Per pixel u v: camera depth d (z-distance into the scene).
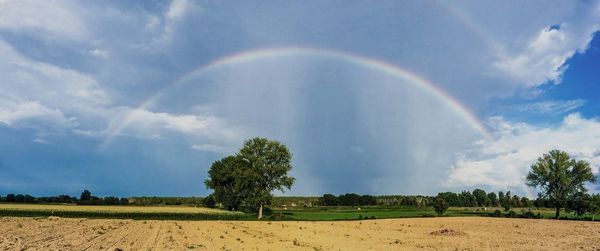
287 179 104.31
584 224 82.69
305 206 185.88
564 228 71.31
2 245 34.91
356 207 173.88
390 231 62.69
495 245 43.22
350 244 42.22
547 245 43.53
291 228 65.12
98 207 120.38
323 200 198.50
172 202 183.12
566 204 110.19
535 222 89.00
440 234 56.34
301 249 36.62
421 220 93.88
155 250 33.53
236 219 91.69
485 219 99.12
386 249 38.44
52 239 40.69
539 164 113.19
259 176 102.50
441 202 114.69
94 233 48.28
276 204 190.12
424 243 44.75
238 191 106.06
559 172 111.06
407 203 199.00
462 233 56.97
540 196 113.62
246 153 105.62
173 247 36.03
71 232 48.97
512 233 59.91
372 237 51.59
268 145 105.88
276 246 38.84
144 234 48.75
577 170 110.44
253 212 116.81
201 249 34.94
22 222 64.69
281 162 106.00
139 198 179.62
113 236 45.22
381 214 122.94
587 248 40.78
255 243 41.25
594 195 106.88
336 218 100.00
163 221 77.31
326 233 56.59
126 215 84.62
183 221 79.50
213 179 133.25
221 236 48.16
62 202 160.75
